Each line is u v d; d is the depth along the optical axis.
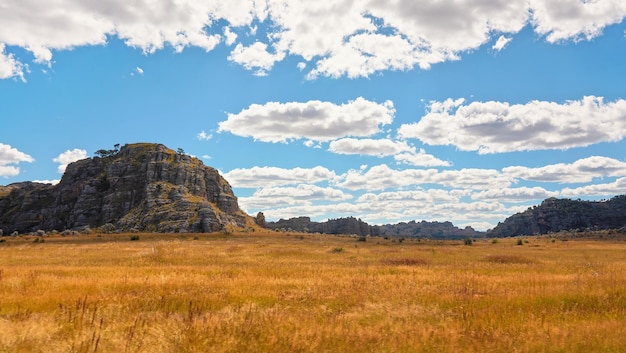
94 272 22.39
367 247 73.94
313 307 12.88
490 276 22.25
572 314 12.06
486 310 12.34
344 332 9.12
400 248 68.56
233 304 12.91
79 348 7.38
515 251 58.72
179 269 25.11
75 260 34.03
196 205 190.50
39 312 10.97
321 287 17.09
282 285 17.56
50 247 68.25
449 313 12.26
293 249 58.03
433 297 14.80
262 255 42.34
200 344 7.89
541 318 11.02
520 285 18.20
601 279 19.36
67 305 11.69
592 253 53.69
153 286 16.27
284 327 9.57
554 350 8.44
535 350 8.44
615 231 183.38
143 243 89.88
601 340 8.98
